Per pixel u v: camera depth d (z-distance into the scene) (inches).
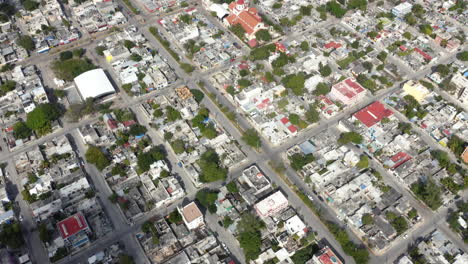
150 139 7529.5
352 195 6540.4
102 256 5703.7
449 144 7367.1
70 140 7519.7
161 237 5940.0
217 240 6003.9
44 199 6348.4
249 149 7396.7
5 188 6574.8
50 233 5974.4
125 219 6220.5
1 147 7391.7
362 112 7869.1
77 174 6781.5
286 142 7534.5
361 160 6889.8
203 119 7755.9
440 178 6830.7
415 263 5620.1
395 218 6195.9
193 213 6018.7
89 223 6136.8
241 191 6579.7
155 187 6619.1
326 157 7150.6
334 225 6033.5
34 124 7440.9
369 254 5816.9
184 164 6983.3
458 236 6053.2
